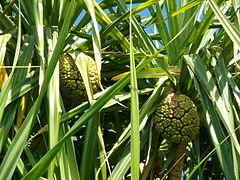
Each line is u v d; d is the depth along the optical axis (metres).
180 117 2.45
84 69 2.37
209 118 2.38
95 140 2.33
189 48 2.80
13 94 2.27
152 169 2.63
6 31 2.55
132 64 1.67
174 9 2.80
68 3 2.63
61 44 1.85
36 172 1.75
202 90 2.47
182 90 2.66
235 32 2.33
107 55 2.70
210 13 2.52
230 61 2.70
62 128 2.23
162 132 2.49
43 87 1.83
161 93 2.57
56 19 2.67
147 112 2.45
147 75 2.59
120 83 1.89
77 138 2.95
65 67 2.40
